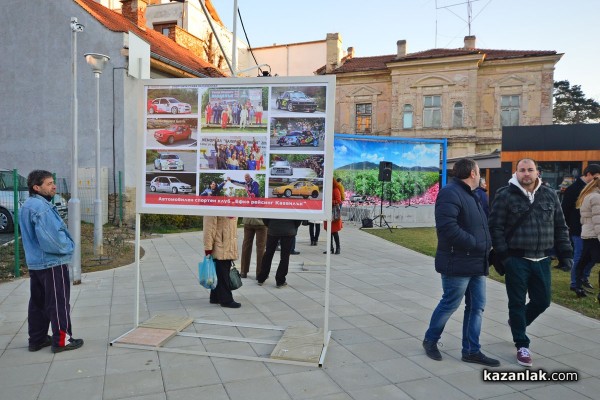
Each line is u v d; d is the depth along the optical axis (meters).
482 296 4.32
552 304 6.57
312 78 4.55
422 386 3.84
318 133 4.55
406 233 15.52
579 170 19.98
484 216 4.27
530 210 4.34
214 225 5.95
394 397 3.64
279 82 4.63
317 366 4.20
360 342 4.86
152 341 4.68
